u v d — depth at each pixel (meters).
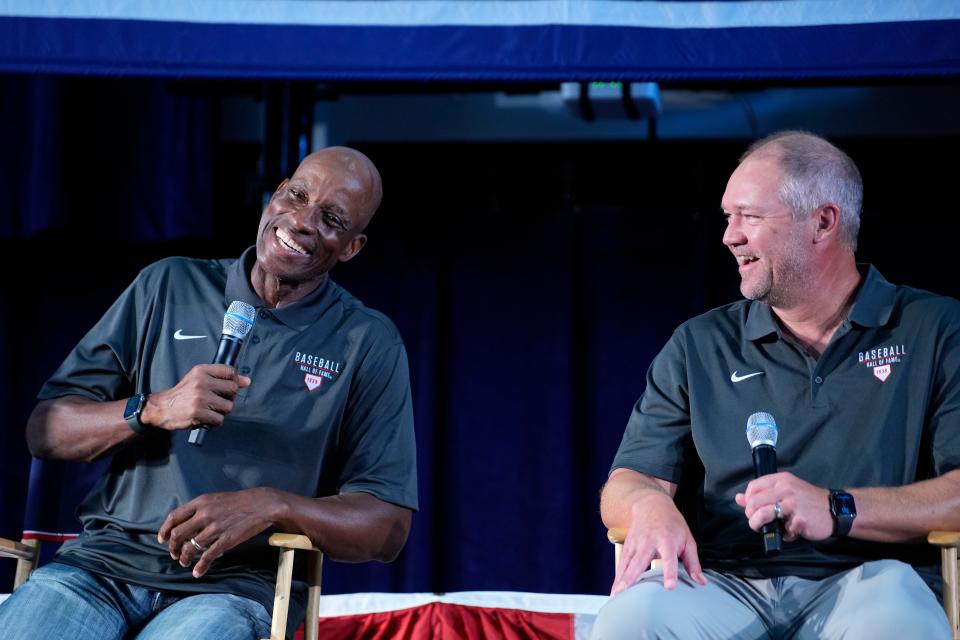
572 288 6.38
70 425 3.85
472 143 6.92
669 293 6.38
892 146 6.71
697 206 6.70
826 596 3.54
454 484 6.14
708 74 4.69
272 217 4.10
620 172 6.84
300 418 4.00
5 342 6.21
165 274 4.18
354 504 3.90
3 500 6.03
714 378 3.97
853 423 3.77
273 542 3.57
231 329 3.87
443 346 6.33
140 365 4.07
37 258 6.35
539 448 6.16
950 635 3.20
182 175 6.37
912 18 4.64
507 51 4.77
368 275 6.41
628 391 6.26
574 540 6.02
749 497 3.39
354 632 5.74
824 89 7.13
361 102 7.32
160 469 3.89
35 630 3.51
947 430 3.69
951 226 6.24
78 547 3.85
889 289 3.93
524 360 6.28
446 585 5.97
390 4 4.83
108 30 4.83
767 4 4.72
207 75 4.81
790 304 3.91
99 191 6.36
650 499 3.60
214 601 3.66
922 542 3.64
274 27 4.83
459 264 6.43
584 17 4.77
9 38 4.82
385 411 4.14
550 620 5.79
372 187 4.16
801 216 3.82
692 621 3.40
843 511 3.39
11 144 6.35
